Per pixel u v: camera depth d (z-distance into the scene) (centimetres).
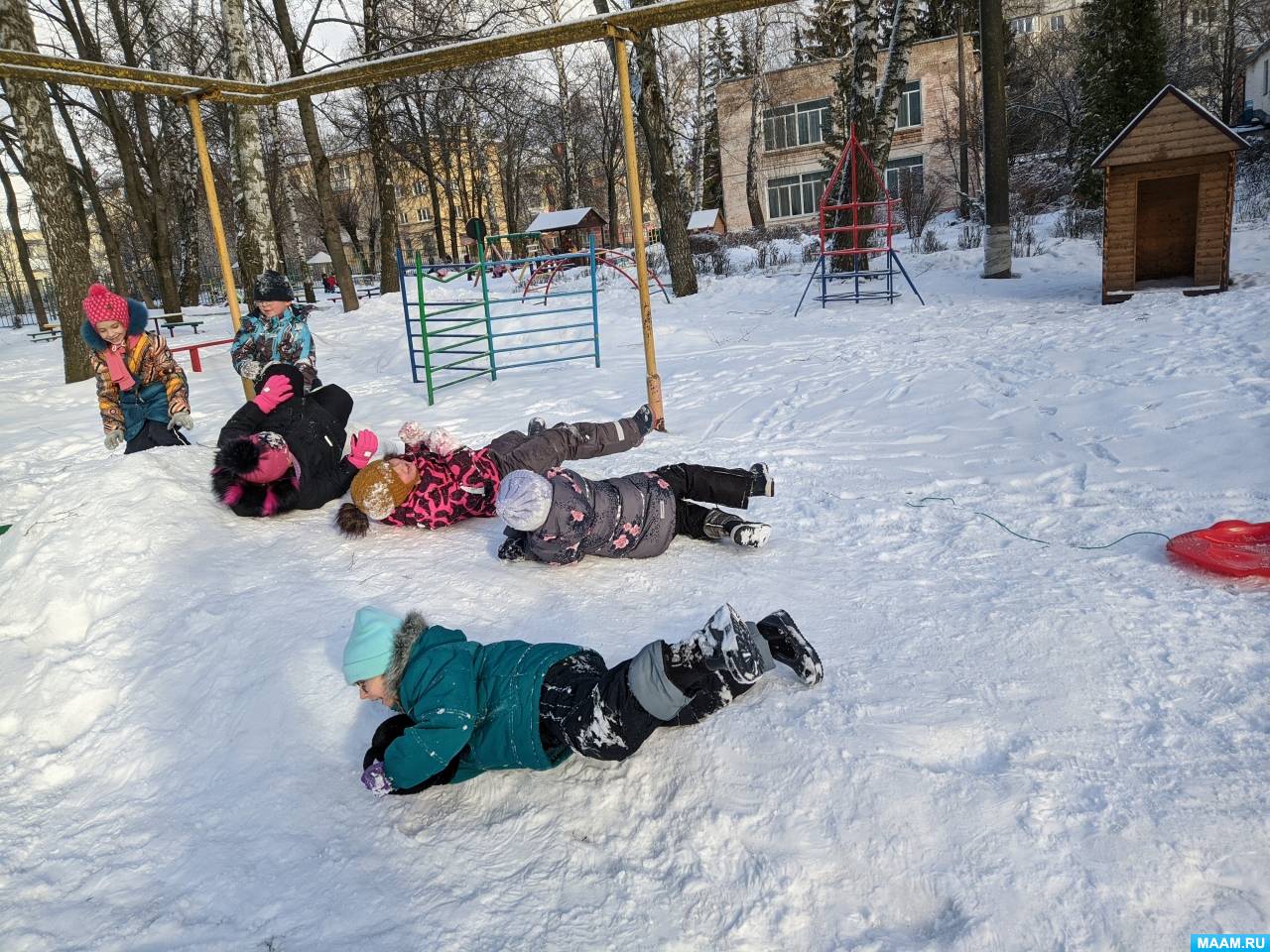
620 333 1280
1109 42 2483
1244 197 2177
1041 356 791
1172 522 424
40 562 455
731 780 264
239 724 335
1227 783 240
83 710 371
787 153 3994
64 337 1359
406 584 409
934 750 265
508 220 4644
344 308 2020
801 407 739
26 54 562
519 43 599
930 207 2800
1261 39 4253
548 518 385
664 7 564
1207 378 637
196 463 562
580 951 221
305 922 243
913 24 1576
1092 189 2491
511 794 279
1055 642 317
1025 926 207
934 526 454
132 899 265
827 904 223
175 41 2512
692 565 411
